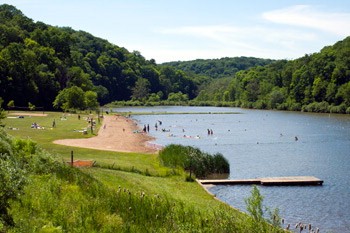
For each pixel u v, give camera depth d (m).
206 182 34.31
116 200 17.58
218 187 33.62
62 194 16.95
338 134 85.88
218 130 94.31
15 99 135.88
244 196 30.88
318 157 54.34
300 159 52.44
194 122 118.25
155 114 150.12
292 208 28.39
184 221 16.72
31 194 15.55
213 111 179.12
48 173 19.25
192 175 35.56
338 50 192.50
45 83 147.00
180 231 15.30
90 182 20.11
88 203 16.42
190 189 30.20
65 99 137.00
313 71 183.25
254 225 15.65
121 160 39.41
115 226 14.72
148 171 34.50
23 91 138.12
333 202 30.11
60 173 19.88
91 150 46.72
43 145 47.88
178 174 35.12
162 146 61.88
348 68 172.62
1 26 169.75
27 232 12.38
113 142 61.47
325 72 178.75
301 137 80.12
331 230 23.94
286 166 46.81
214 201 26.95
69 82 159.38
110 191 19.16
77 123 88.94
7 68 135.50
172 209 18.12
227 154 56.38
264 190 33.34
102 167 32.75
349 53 178.12
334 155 56.28
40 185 16.97
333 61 182.50
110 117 120.56
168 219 16.33
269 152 59.00
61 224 13.84
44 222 13.59
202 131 91.56
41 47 169.38
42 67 153.38
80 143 55.41
